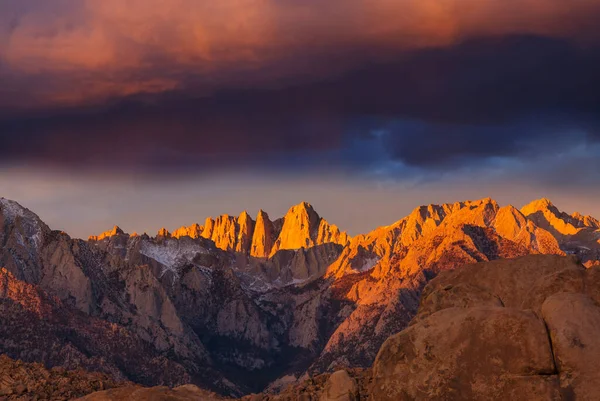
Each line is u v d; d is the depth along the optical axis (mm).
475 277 16875
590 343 12336
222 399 20500
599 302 14125
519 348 12594
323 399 20109
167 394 17641
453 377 12773
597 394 12031
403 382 13062
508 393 12461
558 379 12359
